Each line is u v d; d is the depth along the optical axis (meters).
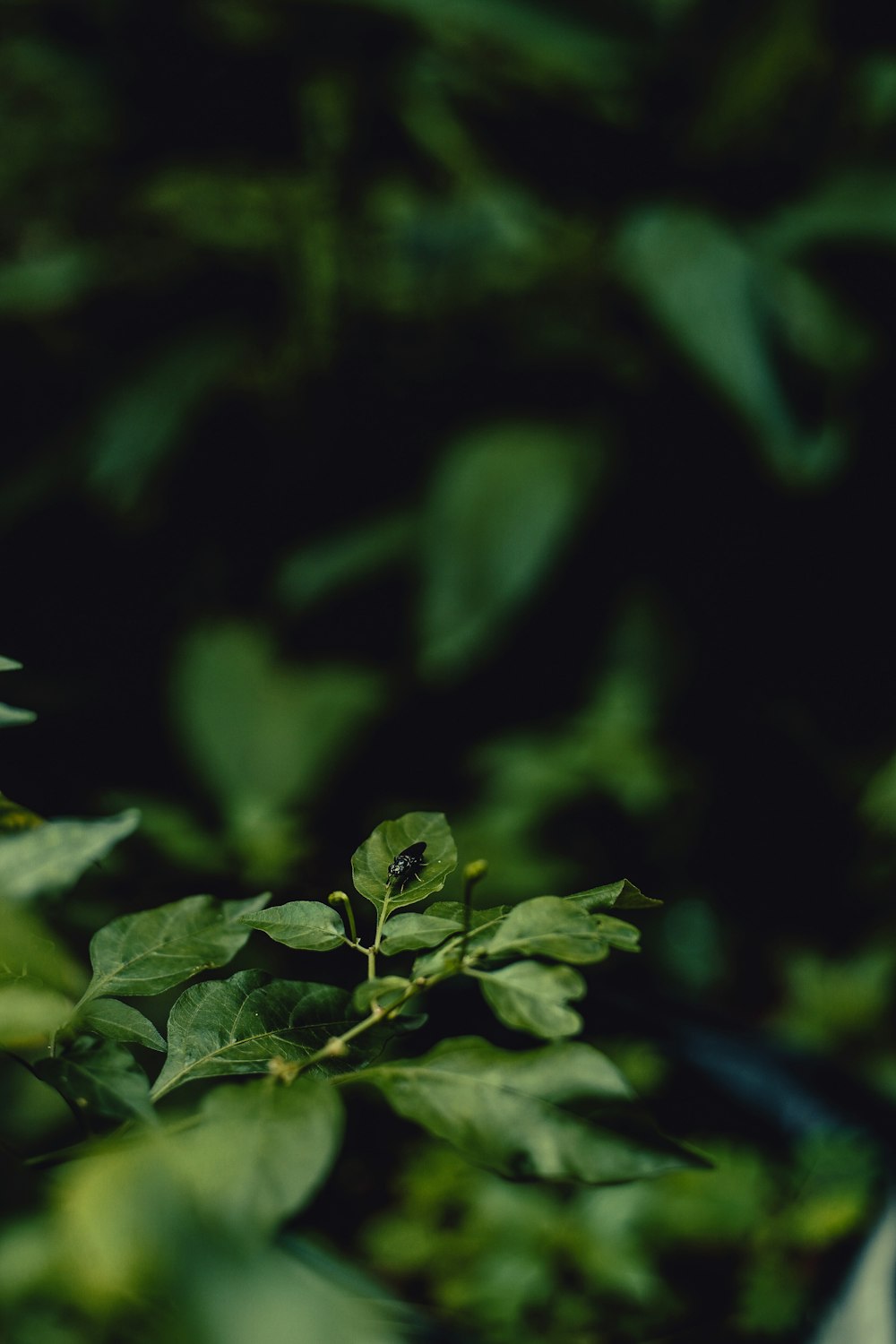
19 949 0.62
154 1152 0.59
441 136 3.82
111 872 1.33
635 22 3.86
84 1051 0.67
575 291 3.75
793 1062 1.83
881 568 3.68
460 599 3.16
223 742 3.14
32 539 3.83
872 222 3.47
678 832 3.13
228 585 3.95
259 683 3.30
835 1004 2.41
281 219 3.68
